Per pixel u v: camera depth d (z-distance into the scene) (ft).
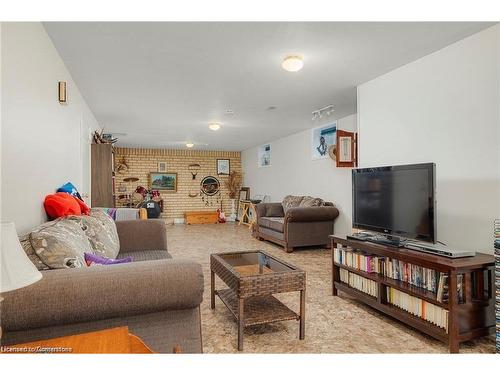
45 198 6.97
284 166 22.85
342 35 7.50
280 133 21.20
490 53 7.19
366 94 10.91
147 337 4.14
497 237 5.88
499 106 7.04
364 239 8.55
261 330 7.02
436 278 6.72
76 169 10.75
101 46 7.98
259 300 7.50
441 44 8.04
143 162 28.96
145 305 3.91
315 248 16.87
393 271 7.76
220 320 7.54
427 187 7.11
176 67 9.48
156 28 7.08
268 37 7.58
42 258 4.11
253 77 10.43
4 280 2.49
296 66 8.68
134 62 9.05
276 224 16.79
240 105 13.94
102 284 3.71
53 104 7.77
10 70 5.12
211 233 22.21
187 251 15.76
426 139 8.75
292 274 6.52
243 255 9.25
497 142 7.09
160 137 22.62
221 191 31.32
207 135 21.89
